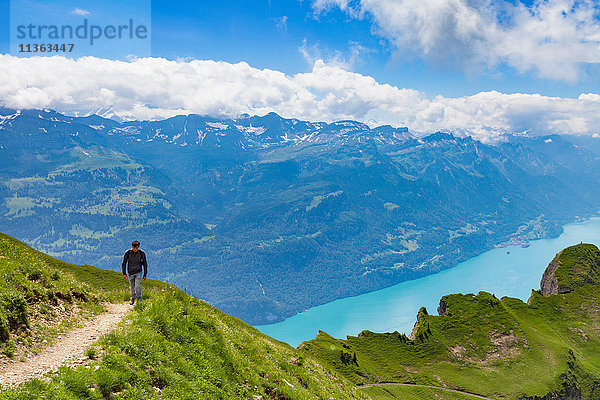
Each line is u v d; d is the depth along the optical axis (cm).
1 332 1639
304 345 14625
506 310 19312
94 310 2445
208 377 1962
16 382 1366
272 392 2358
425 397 13088
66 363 1575
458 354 16700
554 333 18588
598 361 17150
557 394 13938
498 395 13738
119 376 1548
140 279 2794
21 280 2159
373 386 12825
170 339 2097
